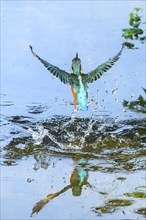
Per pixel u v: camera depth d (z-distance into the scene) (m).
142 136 13.23
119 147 12.67
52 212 9.83
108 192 10.49
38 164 11.80
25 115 14.44
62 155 12.28
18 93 15.52
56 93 15.55
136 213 9.71
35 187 10.73
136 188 10.64
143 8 20.36
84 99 10.41
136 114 14.41
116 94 15.35
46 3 20.95
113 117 14.29
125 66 16.52
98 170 11.49
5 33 18.39
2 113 14.54
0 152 12.42
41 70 16.55
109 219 9.52
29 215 9.75
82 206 10.00
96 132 13.46
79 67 10.67
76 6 20.69
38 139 13.08
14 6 20.62
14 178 11.11
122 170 11.47
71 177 11.15
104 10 20.33
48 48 17.38
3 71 16.47
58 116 14.38
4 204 10.14
